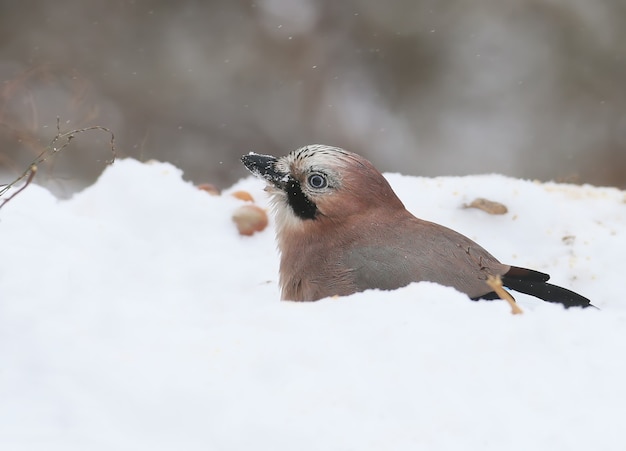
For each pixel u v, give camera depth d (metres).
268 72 23.28
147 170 11.59
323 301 6.91
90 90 21.00
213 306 8.27
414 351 6.12
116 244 9.61
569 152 23.09
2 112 15.43
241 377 5.86
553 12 24.12
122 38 23.31
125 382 5.77
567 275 10.84
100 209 11.15
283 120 22.84
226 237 11.09
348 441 5.43
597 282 10.75
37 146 13.99
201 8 23.78
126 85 22.64
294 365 5.96
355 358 6.05
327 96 23.14
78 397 5.64
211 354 6.10
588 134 23.25
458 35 23.95
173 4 23.77
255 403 5.64
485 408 5.70
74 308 6.60
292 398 5.70
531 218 11.80
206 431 5.50
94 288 7.12
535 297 8.37
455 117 23.52
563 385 5.90
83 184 19.17
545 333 6.29
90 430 5.43
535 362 6.09
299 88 23.17
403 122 23.33
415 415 5.63
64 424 5.49
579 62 23.83
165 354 6.09
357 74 23.61
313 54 23.47
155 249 10.05
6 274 6.98
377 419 5.59
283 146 22.59
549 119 23.47
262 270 10.40
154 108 22.56
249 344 6.20
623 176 22.80
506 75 23.91
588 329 6.38
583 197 12.58
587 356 6.14
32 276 6.94
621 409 5.72
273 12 23.86
